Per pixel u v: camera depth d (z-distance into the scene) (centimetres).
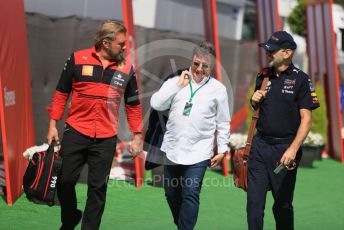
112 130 1803
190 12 4556
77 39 3797
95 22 3853
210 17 3534
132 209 2544
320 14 4272
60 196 1828
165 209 2564
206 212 2558
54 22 3759
